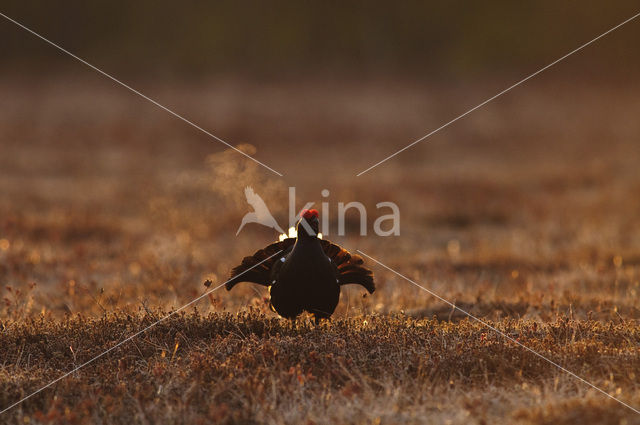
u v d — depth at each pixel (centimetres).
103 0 18850
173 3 19175
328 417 1628
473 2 19262
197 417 1647
